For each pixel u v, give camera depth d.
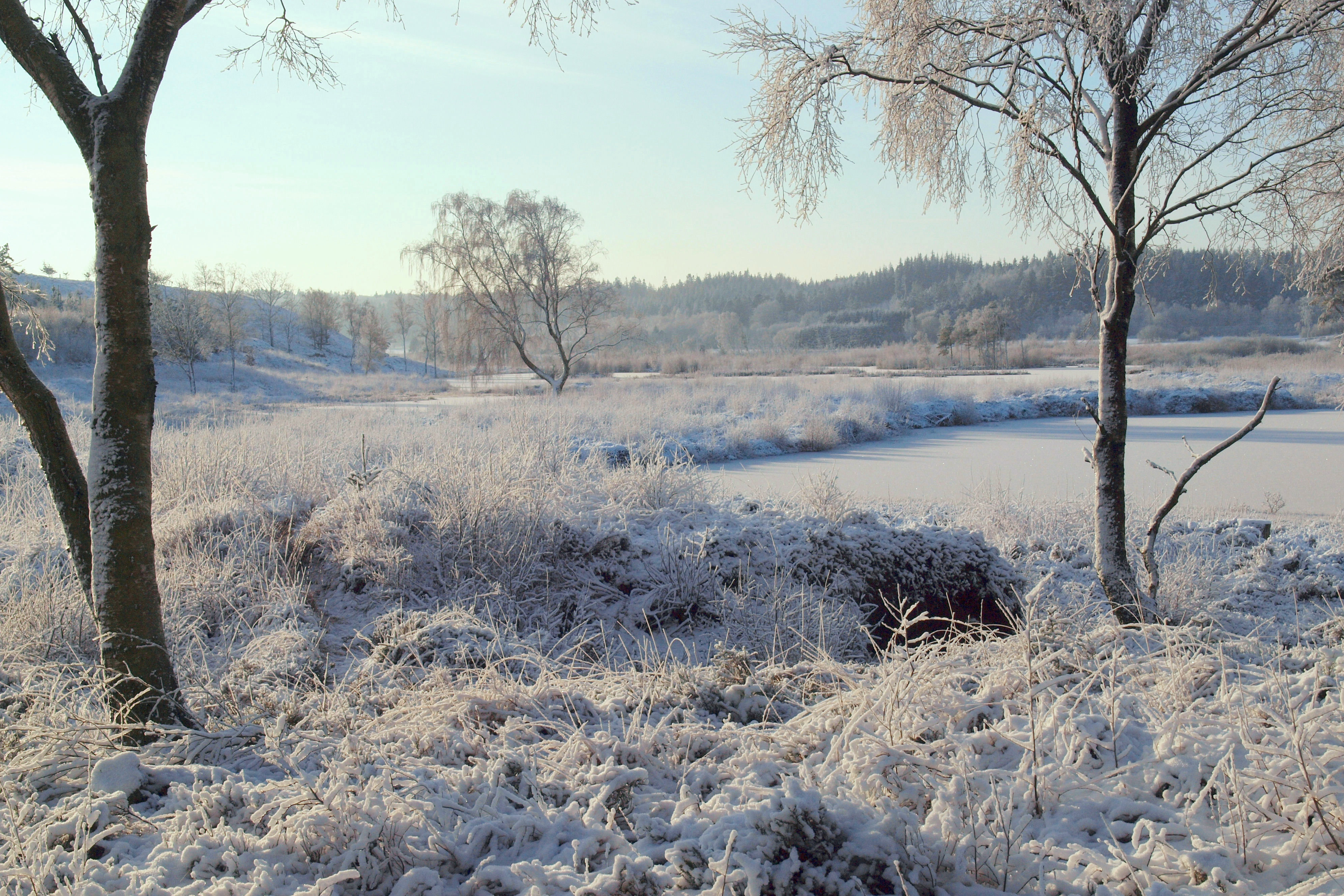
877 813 2.32
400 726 3.36
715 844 2.14
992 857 2.23
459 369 38.25
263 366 65.38
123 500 3.47
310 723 3.54
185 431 12.05
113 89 3.44
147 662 3.50
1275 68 6.17
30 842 2.37
